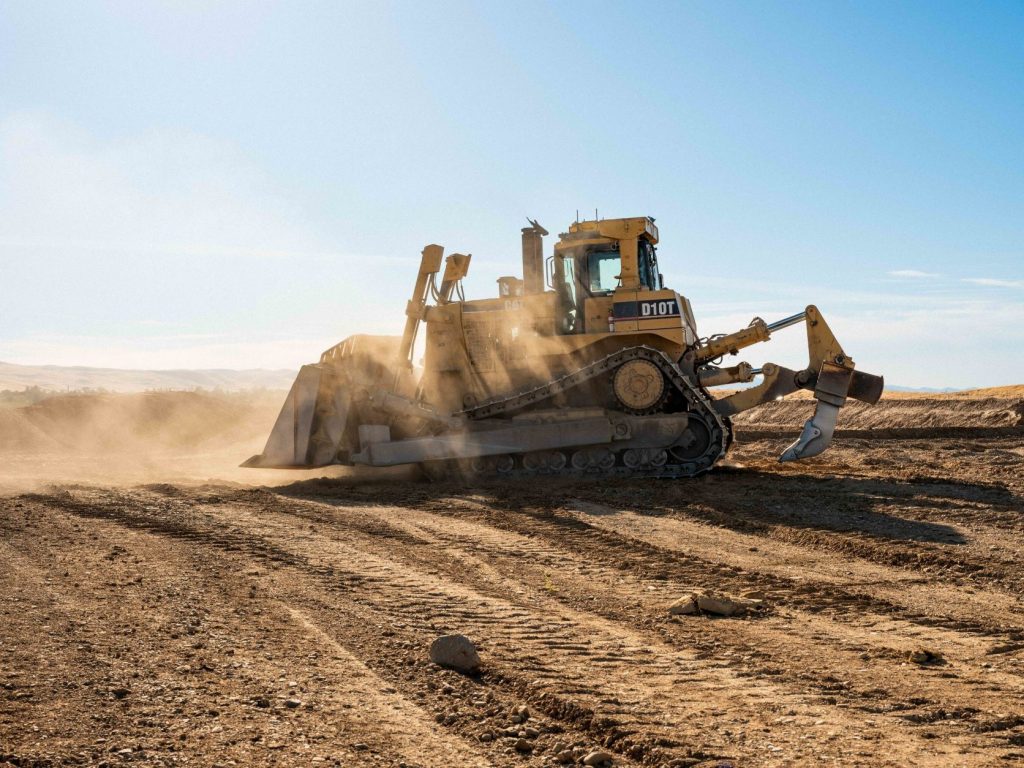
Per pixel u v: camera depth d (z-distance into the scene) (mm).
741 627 8430
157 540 12477
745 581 10227
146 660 7133
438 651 7250
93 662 7043
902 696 6492
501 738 5770
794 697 6484
